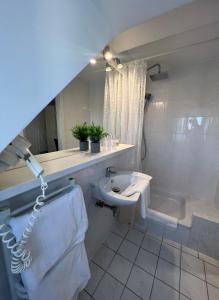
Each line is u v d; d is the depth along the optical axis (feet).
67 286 2.43
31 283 1.83
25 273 1.79
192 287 3.75
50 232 2.02
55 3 1.48
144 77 5.37
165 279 3.92
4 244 1.87
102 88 4.99
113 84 5.28
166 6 2.02
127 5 1.96
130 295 3.58
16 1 1.19
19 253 1.67
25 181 1.85
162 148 7.09
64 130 3.85
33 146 3.13
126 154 5.73
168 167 7.13
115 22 2.24
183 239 4.91
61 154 3.52
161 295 3.58
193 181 6.67
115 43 3.90
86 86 4.45
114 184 4.32
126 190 3.95
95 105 4.82
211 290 3.68
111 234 5.38
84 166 2.86
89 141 4.02
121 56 5.00
